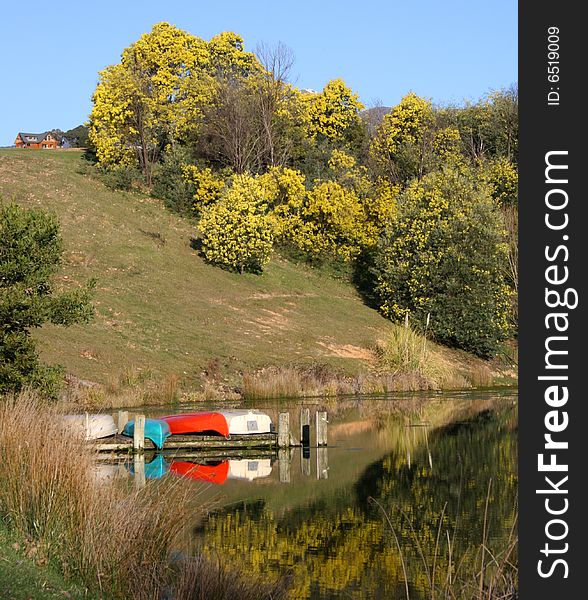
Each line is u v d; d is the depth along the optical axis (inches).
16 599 406.0
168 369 1752.0
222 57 3570.4
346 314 2439.7
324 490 844.6
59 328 1764.3
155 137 3075.8
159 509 521.7
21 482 506.6
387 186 2908.5
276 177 2829.7
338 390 1873.8
